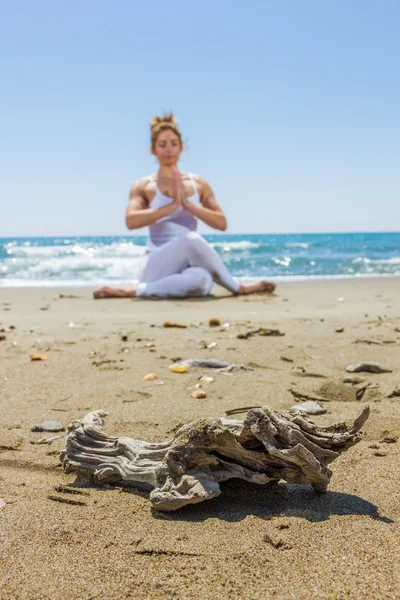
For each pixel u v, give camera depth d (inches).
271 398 117.3
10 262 692.7
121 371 142.4
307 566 57.0
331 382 128.2
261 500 72.9
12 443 93.7
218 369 143.3
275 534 63.0
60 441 94.9
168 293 333.7
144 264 352.5
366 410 73.4
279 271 610.5
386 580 54.1
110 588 53.9
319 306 282.7
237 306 287.1
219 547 61.0
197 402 114.4
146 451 78.4
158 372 141.0
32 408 112.3
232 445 72.4
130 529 65.4
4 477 81.7
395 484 76.3
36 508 70.9
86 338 189.3
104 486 78.5
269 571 56.3
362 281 445.1
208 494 68.9
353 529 64.2
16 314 257.9
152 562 58.3
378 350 165.3
